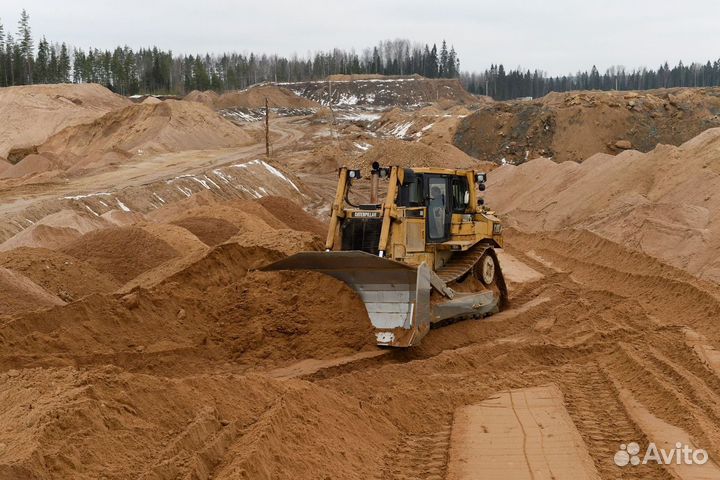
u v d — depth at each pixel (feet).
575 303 55.11
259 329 40.45
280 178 167.73
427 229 46.65
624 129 205.26
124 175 165.58
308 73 588.50
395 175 43.39
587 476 25.26
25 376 23.71
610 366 39.68
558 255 82.64
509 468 26.07
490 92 633.20
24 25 407.85
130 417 21.59
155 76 496.23
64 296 53.36
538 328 48.67
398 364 38.11
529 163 144.05
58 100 298.56
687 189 93.61
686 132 201.77
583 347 43.14
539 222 115.24
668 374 36.68
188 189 141.28
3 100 299.79
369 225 43.70
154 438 21.33
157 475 19.31
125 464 19.49
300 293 42.34
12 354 32.89
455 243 47.62
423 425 30.99
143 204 128.57
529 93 636.07
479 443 28.58
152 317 39.52
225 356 39.17
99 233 67.77
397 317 40.75
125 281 61.93
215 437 22.65
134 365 35.68
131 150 224.53
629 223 85.20
